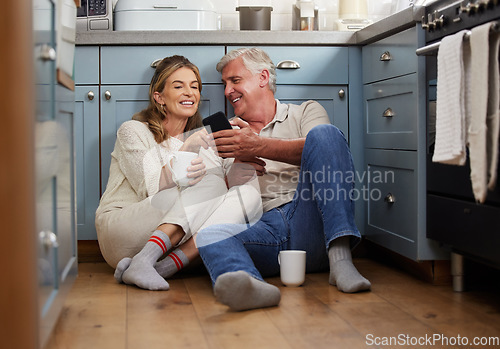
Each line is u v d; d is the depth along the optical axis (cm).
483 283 251
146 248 251
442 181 233
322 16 375
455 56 199
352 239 240
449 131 202
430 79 241
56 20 168
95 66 307
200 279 263
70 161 203
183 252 257
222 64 298
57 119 172
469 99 196
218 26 347
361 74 318
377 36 290
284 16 374
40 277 138
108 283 255
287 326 187
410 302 218
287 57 313
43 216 145
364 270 283
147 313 205
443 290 239
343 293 231
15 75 127
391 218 279
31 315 129
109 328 188
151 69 308
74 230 211
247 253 234
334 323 190
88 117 308
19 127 127
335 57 315
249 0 332
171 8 325
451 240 226
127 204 276
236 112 298
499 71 179
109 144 309
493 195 196
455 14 220
